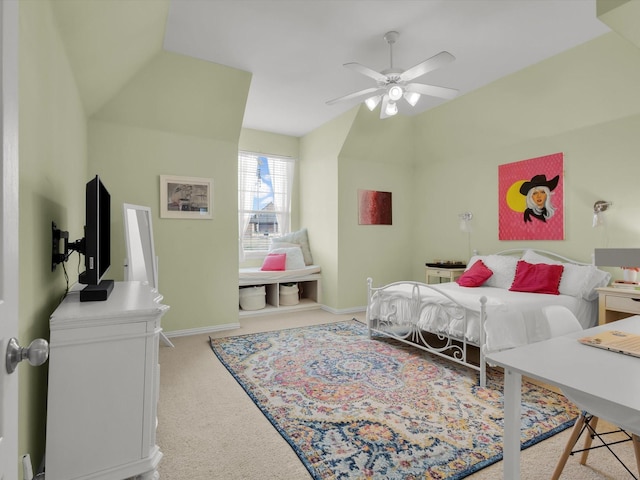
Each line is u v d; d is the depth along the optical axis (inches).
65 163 80.1
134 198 137.3
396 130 187.8
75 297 63.2
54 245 66.7
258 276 184.2
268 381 99.3
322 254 199.9
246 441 70.5
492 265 146.3
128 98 128.9
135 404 50.2
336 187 186.5
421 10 96.9
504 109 146.0
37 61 54.7
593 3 93.7
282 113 177.9
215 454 66.2
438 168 193.5
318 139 200.2
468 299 105.0
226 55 121.6
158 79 126.5
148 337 51.3
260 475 60.4
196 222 150.4
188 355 122.6
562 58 120.0
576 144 131.4
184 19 101.0
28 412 51.0
